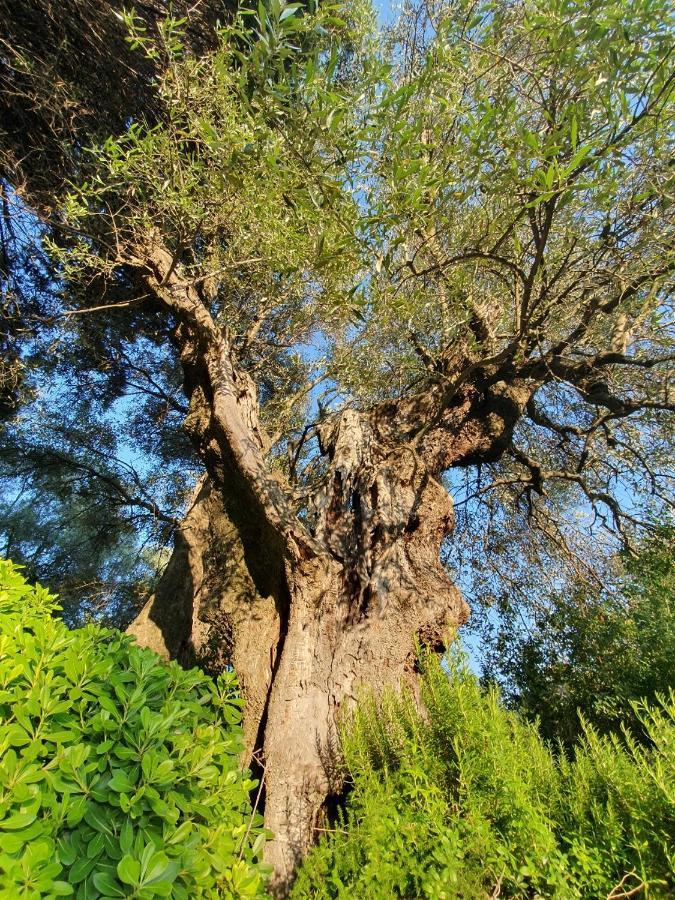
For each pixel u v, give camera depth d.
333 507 4.64
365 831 2.26
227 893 1.80
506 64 3.10
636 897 1.97
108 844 1.53
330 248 3.07
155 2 5.33
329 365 6.71
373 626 3.94
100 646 2.29
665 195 3.18
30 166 5.22
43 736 1.66
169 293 5.05
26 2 4.88
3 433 7.70
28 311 6.43
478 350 5.25
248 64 2.55
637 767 2.31
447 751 2.59
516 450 7.19
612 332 5.34
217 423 4.22
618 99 2.80
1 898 1.24
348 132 2.63
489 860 2.04
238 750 2.34
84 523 9.77
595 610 5.77
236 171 3.12
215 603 4.64
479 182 3.23
